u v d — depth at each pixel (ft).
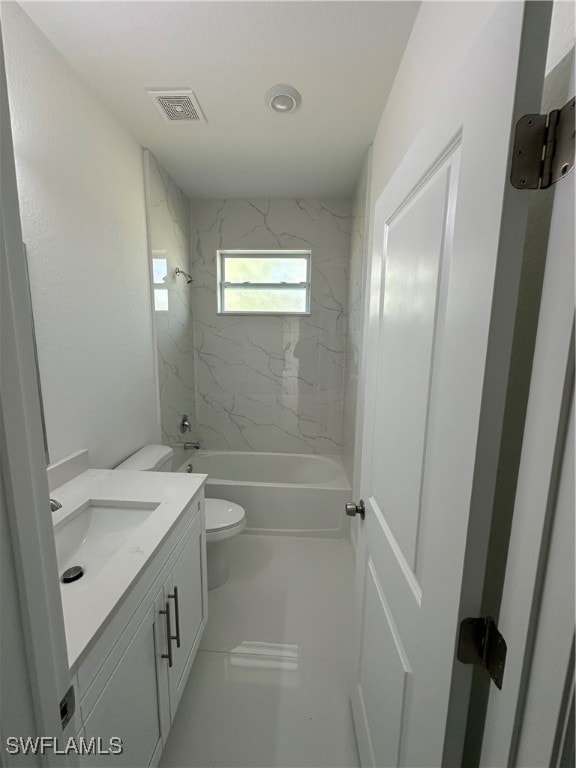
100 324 5.21
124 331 5.90
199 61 4.28
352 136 5.92
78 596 2.61
